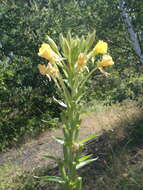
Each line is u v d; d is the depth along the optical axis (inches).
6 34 74.2
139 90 48.9
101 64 21.8
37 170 46.0
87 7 57.0
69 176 19.9
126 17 52.6
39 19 71.9
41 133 71.9
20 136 71.4
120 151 42.4
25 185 41.5
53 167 46.1
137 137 45.9
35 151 58.0
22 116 75.2
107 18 54.6
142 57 51.4
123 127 49.8
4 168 51.3
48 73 21.0
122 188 34.1
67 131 19.8
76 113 20.1
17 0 78.3
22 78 74.0
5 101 73.7
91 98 67.1
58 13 71.5
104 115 63.1
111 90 53.4
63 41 20.6
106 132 51.7
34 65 73.8
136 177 35.1
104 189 35.0
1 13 74.2
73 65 20.5
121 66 52.4
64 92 20.6
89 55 22.1
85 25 58.1
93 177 38.6
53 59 20.9
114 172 37.6
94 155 44.6
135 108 56.6
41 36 71.8
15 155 59.4
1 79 72.1
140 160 39.0
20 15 73.6
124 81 52.2
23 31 73.0
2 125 70.5
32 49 73.5
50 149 56.7
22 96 74.6
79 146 19.7
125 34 56.0
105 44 22.1
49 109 78.5
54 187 39.2
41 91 78.0
